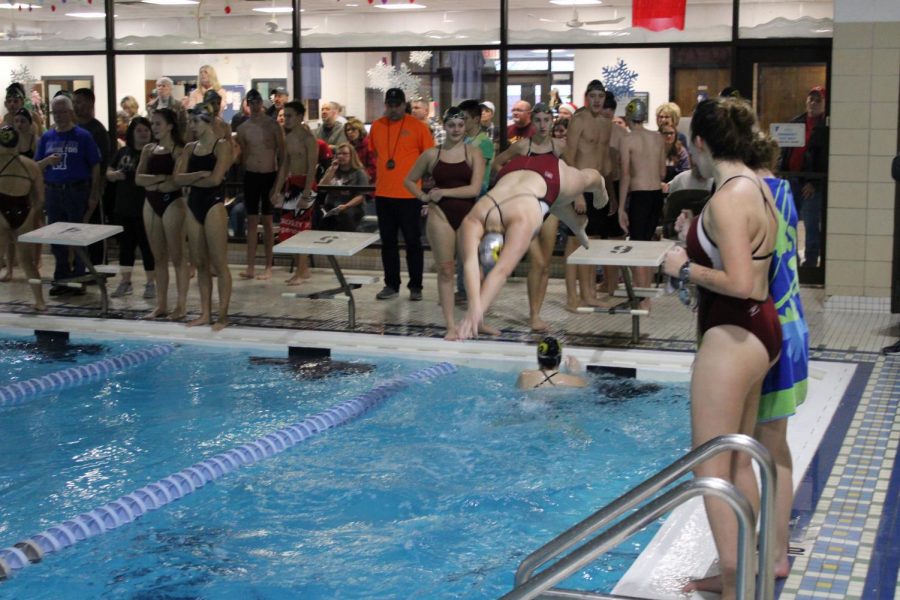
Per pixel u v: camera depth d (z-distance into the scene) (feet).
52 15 42.65
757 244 11.34
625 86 37.14
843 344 26.81
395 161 32.73
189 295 34.45
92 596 13.56
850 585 12.82
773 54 35.32
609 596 10.06
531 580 9.16
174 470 18.37
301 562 14.53
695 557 13.76
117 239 38.60
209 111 28.14
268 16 40.50
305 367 25.72
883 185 30.50
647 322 29.94
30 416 21.74
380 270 39.96
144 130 33.40
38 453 19.34
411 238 33.14
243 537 15.44
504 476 17.81
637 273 30.53
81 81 42.96
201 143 28.12
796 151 34.96
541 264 28.27
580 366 24.85
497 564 14.38
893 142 30.22
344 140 40.19
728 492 9.17
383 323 29.78
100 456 19.15
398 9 39.09
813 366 24.38
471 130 30.14
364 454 19.15
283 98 40.29
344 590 13.65
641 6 36.50
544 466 18.28
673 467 9.79
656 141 30.73
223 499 17.01
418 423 21.02
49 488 17.52
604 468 18.12
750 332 11.46
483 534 15.42
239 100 41.42
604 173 31.09
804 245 35.40
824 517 15.11
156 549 15.06
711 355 11.53
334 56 40.04
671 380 24.07
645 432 20.12
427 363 25.89
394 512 16.31
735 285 11.05
